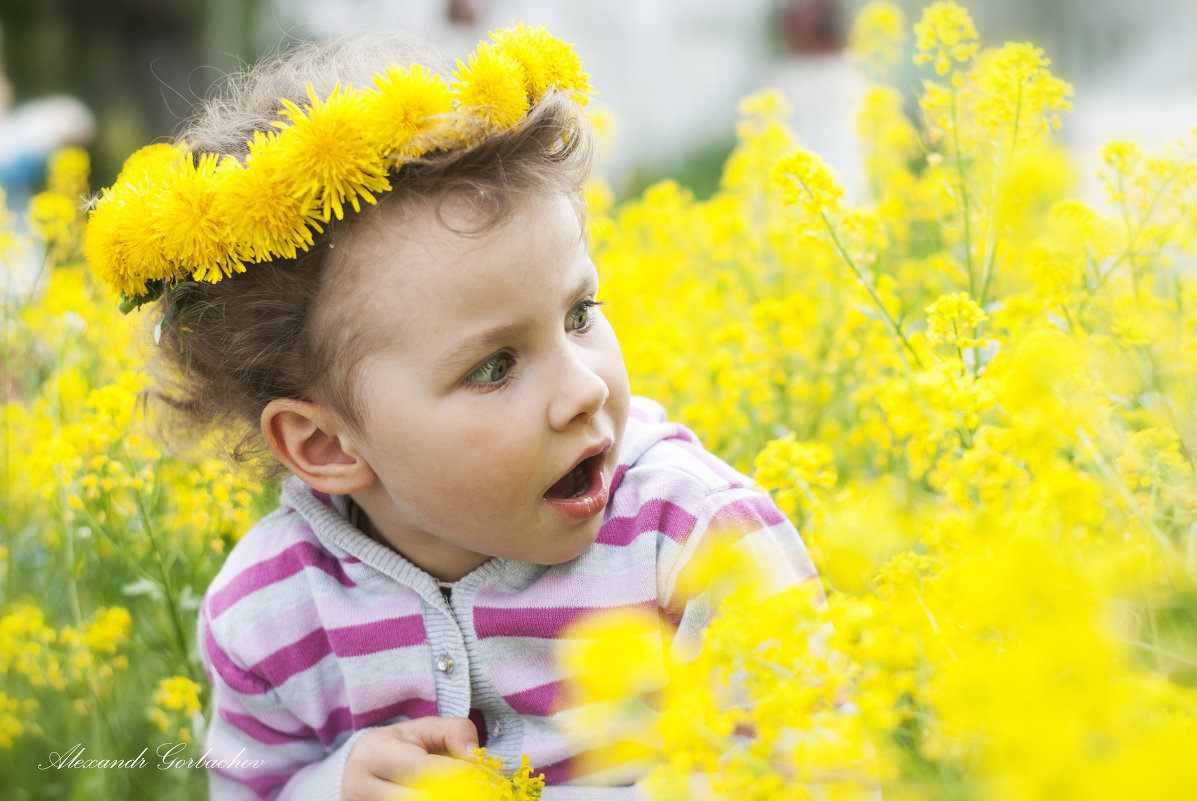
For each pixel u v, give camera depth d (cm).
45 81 896
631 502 122
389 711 126
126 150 462
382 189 99
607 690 87
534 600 120
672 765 82
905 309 177
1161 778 57
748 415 177
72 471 166
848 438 174
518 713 124
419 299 101
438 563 124
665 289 240
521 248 100
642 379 189
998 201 136
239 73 139
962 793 75
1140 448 102
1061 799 59
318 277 105
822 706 83
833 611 81
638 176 710
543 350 103
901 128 236
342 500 129
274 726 132
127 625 168
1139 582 79
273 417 114
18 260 227
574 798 118
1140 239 142
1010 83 138
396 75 100
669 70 859
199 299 115
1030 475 94
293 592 129
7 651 171
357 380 106
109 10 936
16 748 176
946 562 94
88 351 204
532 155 106
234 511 162
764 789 79
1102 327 133
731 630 82
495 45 111
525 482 104
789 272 225
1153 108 534
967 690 65
